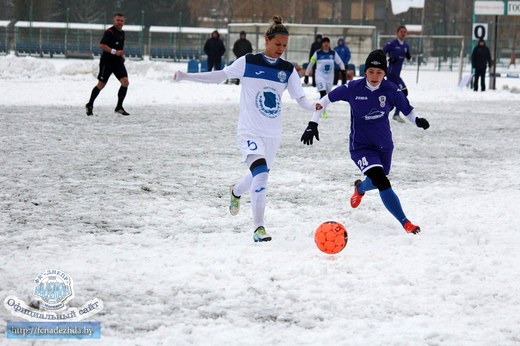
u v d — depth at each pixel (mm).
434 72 99438
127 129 29234
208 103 43469
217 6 186375
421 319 8953
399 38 34375
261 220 12836
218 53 61031
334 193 17297
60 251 11828
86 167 20188
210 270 10797
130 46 130000
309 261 11367
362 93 13594
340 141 27438
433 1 181375
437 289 10133
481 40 61594
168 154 23000
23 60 66438
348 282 10328
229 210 15227
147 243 12430
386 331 8586
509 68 105750
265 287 10117
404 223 13273
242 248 12055
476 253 12039
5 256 11477
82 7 168375
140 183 18078
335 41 80438
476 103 49594
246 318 8977
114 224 13883
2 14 164375
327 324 8812
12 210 14844
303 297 9742
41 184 17625
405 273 10844
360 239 12914
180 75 12727
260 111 13039
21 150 22844
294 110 41250
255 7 175000
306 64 73562
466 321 8945
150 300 9562
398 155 24219
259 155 13000
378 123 13852
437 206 15867
